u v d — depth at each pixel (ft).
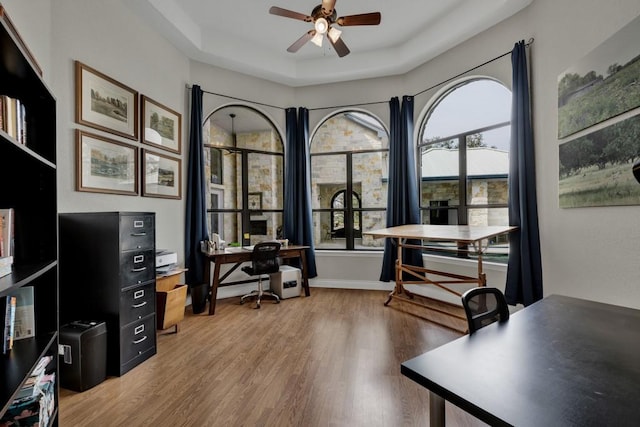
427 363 3.16
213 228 15.97
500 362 3.16
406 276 14.01
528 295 9.30
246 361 7.70
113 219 7.11
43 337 4.55
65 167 7.72
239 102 14.14
